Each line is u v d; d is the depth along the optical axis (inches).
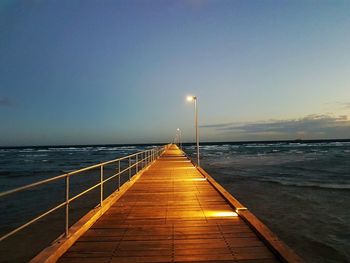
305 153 3144.7
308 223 559.2
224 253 190.9
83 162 2386.8
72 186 1039.6
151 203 347.3
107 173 1432.1
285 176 1278.3
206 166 1774.1
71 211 646.5
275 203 730.8
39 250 421.1
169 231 238.7
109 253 192.7
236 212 295.6
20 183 1234.0
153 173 663.1
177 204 341.1
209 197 382.6
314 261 391.2
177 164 909.2
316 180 1144.8
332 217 600.4
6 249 425.1
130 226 253.1
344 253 415.2
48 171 1692.9
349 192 874.8
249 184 1043.3
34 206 732.7
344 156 2497.5
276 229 523.2
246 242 210.8
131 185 479.5
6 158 3361.2
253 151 3946.9
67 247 198.1
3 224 571.5
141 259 183.0
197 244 208.1
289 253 177.6
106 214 295.3
